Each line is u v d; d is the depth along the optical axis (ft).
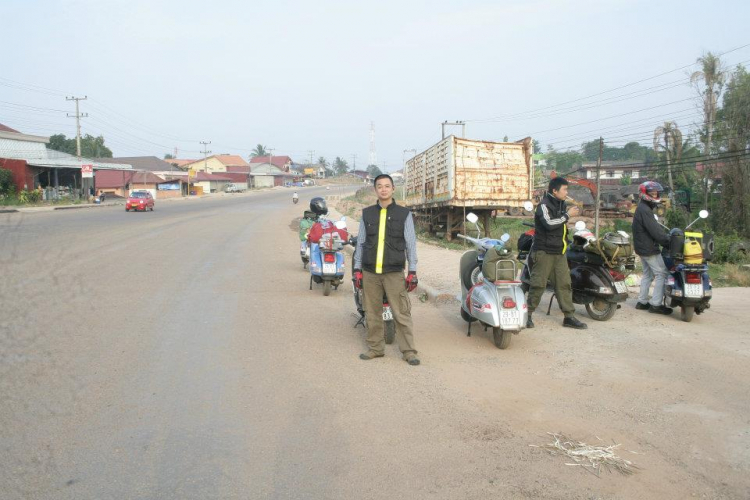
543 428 13.26
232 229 72.23
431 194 66.33
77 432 12.19
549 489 10.59
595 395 15.39
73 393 12.78
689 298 22.98
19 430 10.97
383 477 10.88
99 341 19.08
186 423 13.05
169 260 40.09
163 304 25.35
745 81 88.07
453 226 62.64
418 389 15.70
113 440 12.02
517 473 11.15
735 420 13.76
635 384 16.25
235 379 16.11
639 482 10.89
